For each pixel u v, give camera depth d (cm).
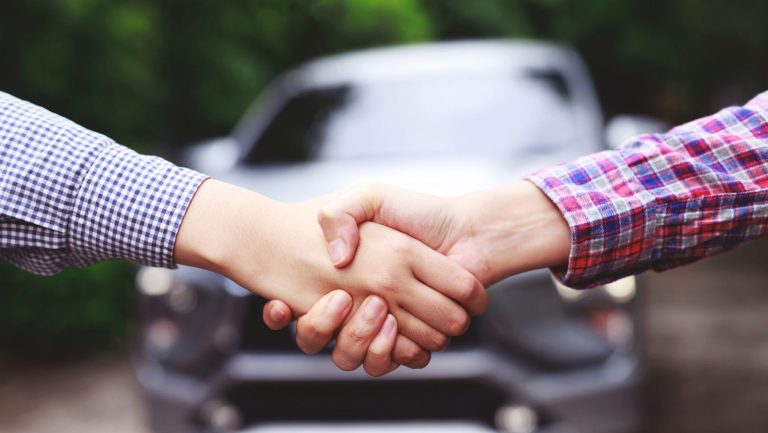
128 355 466
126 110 581
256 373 240
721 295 578
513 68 346
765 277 634
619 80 1470
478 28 1307
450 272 126
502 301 234
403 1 958
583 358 237
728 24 1221
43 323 449
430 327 128
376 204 130
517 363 235
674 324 501
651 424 326
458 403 239
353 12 901
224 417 252
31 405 393
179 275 255
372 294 127
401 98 334
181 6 714
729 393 362
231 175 308
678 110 1538
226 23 752
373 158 302
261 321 243
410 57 372
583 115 320
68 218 116
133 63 589
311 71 386
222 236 122
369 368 130
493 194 131
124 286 479
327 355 240
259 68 800
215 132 771
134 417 372
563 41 1380
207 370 249
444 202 131
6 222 115
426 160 294
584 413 236
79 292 455
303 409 246
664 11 1333
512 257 127
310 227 128
